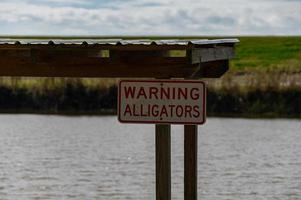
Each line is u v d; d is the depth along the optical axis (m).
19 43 15.69
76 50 15.91
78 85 70.88
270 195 35.59
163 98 15.32
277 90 68.81
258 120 65.50
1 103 71.31
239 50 110.31
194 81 15.22
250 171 42.00
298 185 38.06
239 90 68.88
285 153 48.75
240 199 34.75
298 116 67.75
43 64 16.19
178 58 15.64
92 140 55.00
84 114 69.88
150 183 38.22
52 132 59.00
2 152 49.31
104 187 37.19
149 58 15.79
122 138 56.22
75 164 44.47
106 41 15.96
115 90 70.81
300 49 112.00
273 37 129.00
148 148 51.25
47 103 71.06
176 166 43.06
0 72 16.30
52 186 37.59
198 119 15.24
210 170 42.28
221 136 56.59
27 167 43.47
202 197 34.97
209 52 16.17
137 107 15.38
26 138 55.88
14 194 35.81
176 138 56.16
